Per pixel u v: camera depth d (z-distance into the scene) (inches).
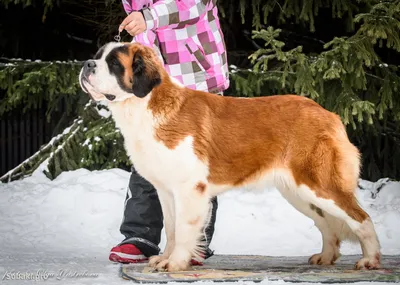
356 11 583.5
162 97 289.3
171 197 303.1
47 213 461.1
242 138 297.7
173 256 293.3
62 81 605.0
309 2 565.3
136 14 299.3
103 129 592.7
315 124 297.3
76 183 517.3
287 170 297.9
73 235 425.7
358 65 519.8
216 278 274.4
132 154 294.8
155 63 284.0
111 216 451.2
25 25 690.2
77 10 701.3
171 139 286.2
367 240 295.4
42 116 683.4
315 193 293.4
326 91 549.3
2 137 677.9
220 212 455.8
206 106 297.7
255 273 286.0
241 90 583.5
